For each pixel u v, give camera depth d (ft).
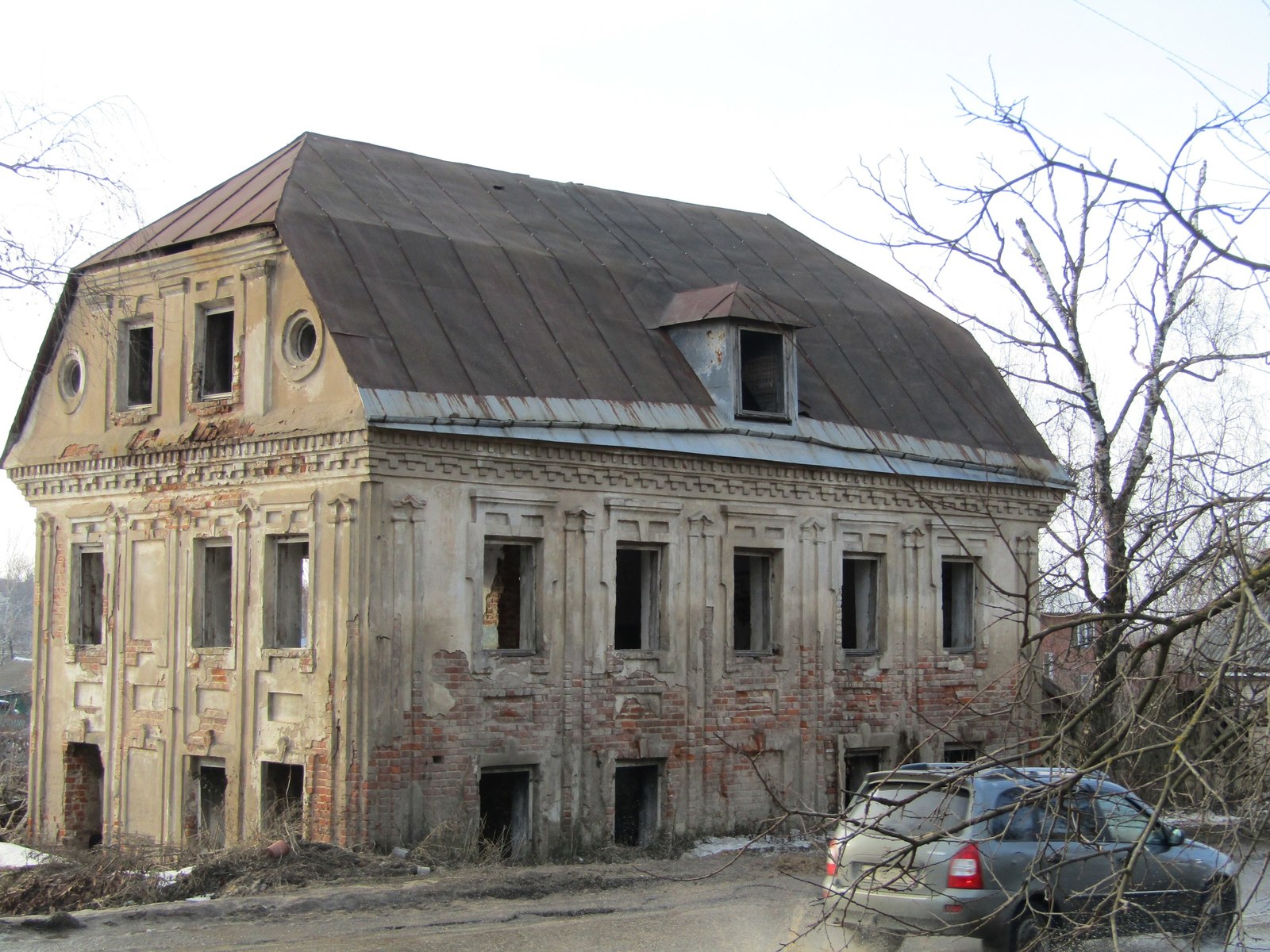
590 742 68.85
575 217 87.61
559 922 47.96
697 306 77.56
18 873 53.52
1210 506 27.68
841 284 95.40
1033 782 31.40
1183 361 35.14
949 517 84.12
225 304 72.33
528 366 69.62
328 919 47.50
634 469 71.05
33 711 80.74
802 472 77.66
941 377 90.17
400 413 62.49
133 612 75.25
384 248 70.74
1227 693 26.53
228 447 69.36
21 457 82.58
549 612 67.82
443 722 63.98
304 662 64.80
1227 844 26.50
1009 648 86.58
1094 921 27.50
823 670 78.33
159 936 44.09
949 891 41.22
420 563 63.72
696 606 73.41
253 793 66.95
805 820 68.85
